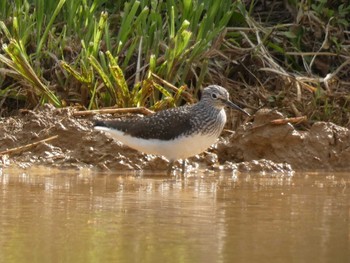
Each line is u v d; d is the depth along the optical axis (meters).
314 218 9.36
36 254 7.65
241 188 11.47
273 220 9.23
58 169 13.00
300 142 13.80
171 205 10.04
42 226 8.75
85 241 8.16
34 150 13.56
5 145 13.74
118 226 8.81
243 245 8.08
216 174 12.88
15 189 11.01
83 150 13.47
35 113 14.22
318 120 15.40
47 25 15.58
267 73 16.47
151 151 12.78
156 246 7.98
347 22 17.41
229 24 17.06
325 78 16.02
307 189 11.45
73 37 15.88
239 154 13.92
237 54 16.42
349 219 9.33
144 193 10.91
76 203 10.07
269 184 11.88
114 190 11.11
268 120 13.89
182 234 8.48
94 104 14.84
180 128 12.58
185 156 12.78
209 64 16.16
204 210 9.74
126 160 13.29
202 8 15.91
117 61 15.40
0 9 16.12
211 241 8.21
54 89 15.30
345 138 13.87
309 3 17.38
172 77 15.37
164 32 16.19
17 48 14.40
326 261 7.54
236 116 15.32
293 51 17.00
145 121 12.73
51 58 15.74
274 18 17.83
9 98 15.55
